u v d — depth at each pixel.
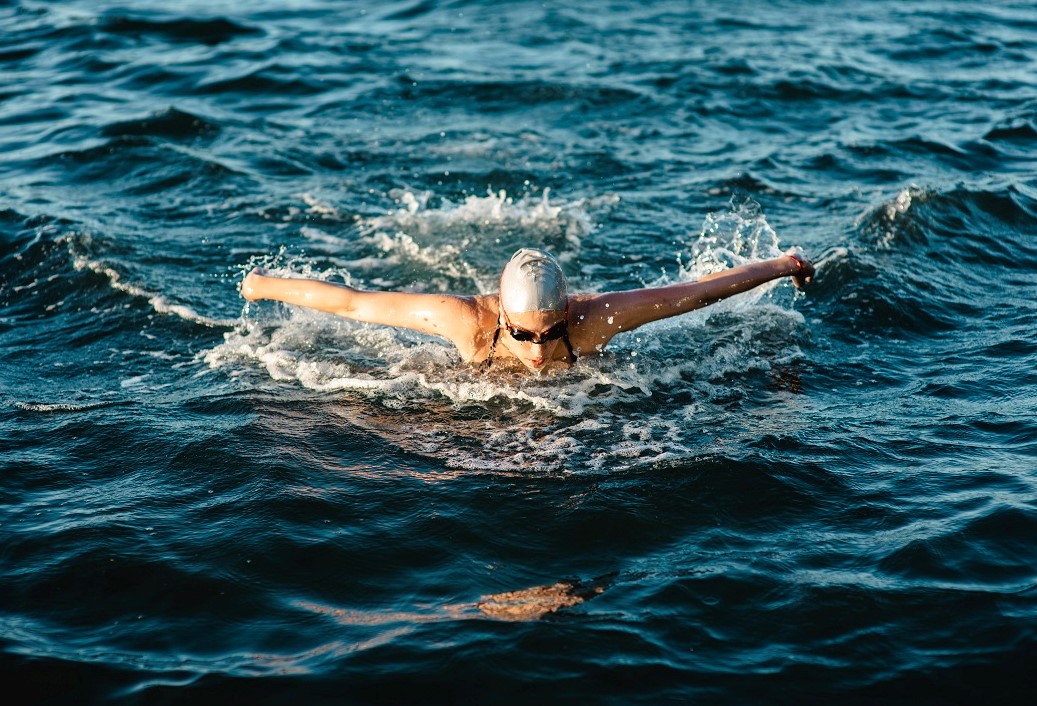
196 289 6.28
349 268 6.66
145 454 4.37
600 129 9.51
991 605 3.27
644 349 5.32
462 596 3.40
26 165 8.58
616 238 7.08
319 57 11.80
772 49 11.88
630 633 3.19
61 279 6.42
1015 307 5.89
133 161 8.61
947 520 3.73
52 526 3.82
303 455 4.33
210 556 3.62
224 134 9.33
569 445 4.39
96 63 11.59
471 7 14.25
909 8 13.80
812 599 3.33
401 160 8.74
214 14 13.54
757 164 8.51
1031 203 7.51
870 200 7.62
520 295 4.52
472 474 4.17
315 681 3.01
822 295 6.05
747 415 4.65
